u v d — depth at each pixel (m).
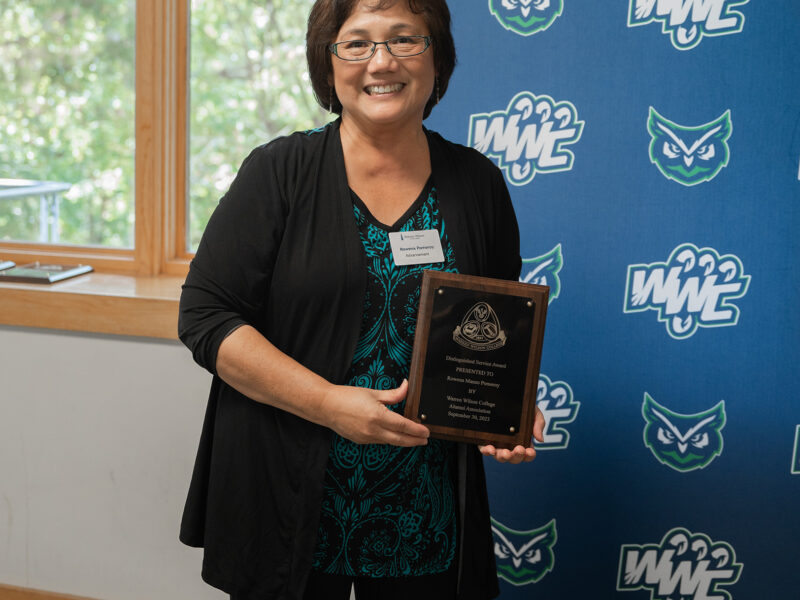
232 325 1.15
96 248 2.25
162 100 2.09
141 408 2.02
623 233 1.85
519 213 1.89
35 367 2.04
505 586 2.00
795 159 1.78
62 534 2.11
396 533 1.21
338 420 1.11
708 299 1.84
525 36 1.83
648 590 1.95
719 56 1.78
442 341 1.16
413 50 1.14
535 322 1.17
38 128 2.23
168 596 2.10
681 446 1.89
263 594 1.21
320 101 1.26
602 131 1.83
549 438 1.93
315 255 1.15
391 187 1.21
